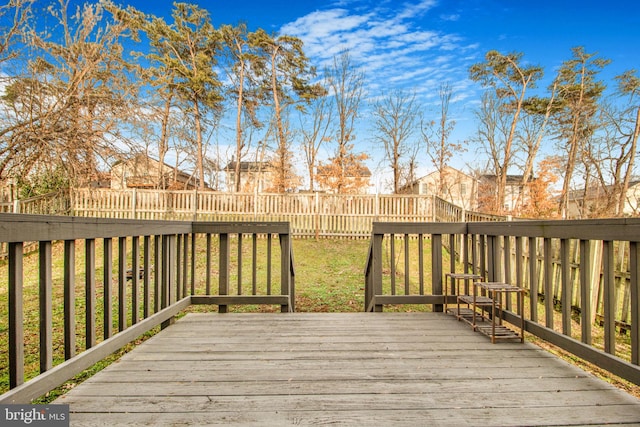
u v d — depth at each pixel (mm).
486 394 1760
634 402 1686
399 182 25797
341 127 22422
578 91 18672
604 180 18391
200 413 1562
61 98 6605
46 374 1558
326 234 10805
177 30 17016
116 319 4137
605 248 1922
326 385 1853
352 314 3350
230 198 10750
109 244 2119
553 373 2023
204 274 6926
